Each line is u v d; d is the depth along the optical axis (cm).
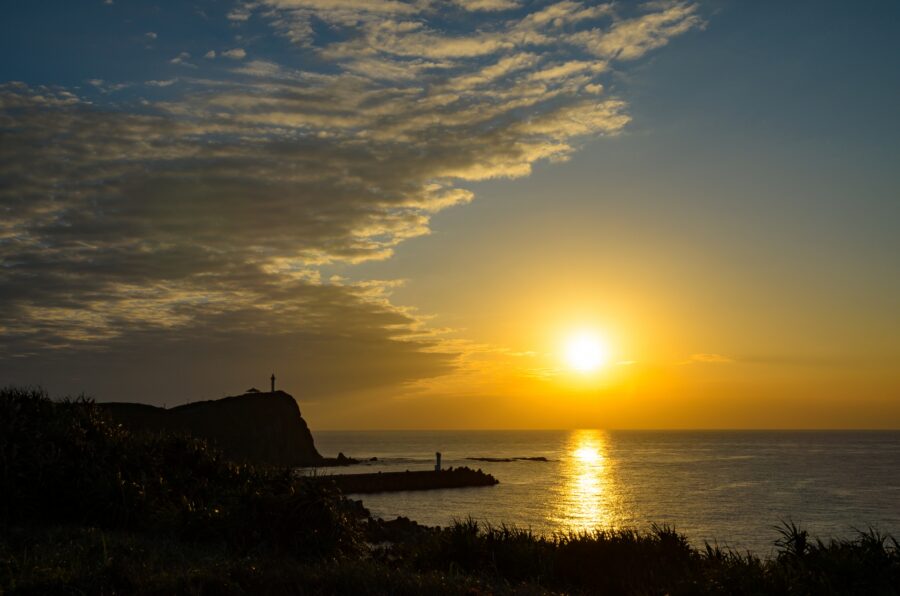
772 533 3962
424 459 14325
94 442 1672
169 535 1348
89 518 1389
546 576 1216
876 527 4288
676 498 6328
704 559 1222
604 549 1318
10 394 1714
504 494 6838
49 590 857
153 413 7669
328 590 934
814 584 1004
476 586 1012
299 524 1327
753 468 11200
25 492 1380
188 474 1738
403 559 1362
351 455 16825
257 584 947
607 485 7956
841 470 10588
